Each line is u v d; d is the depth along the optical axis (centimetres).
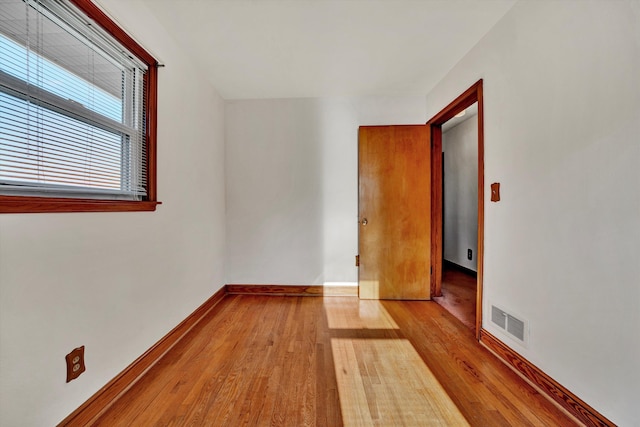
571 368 128
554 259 136
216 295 278
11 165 98
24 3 101
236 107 304
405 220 293
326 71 244
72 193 122
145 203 160
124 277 146
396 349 189
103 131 138
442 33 190
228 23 180
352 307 271
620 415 108
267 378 157
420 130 290
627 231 105
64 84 117
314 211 305
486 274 190
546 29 140
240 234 308
